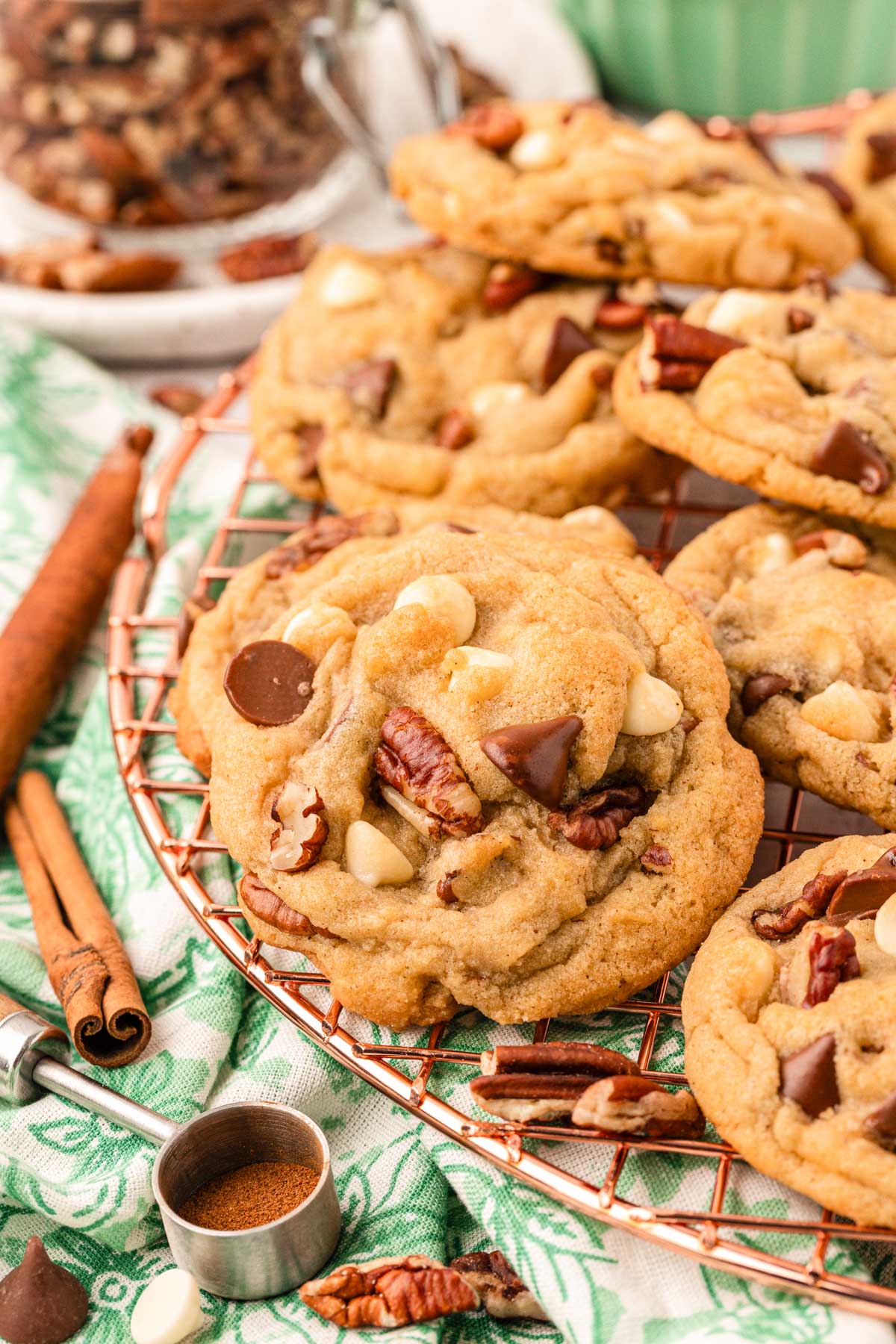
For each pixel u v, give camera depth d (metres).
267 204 0.68
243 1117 0.42
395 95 0.70
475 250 0.53
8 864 0.50
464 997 0.43
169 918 0.46
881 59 0.66
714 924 0.43
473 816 0.43
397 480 0.52
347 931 0.43
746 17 0.65
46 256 0.65
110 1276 0.43
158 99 0.62
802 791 0.47
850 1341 0.39
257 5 0.61
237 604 0.48
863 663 0.46
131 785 0.47
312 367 0.53
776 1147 0.40
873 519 0.48
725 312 0.50
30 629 0.52
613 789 0.44
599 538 0.49
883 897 0.42
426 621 0.44
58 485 0.57
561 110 0.53
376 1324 0.41
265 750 0.44
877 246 0.56
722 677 0.45
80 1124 0.43
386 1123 0.44
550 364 0.52
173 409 0.62
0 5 0.61
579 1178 0.41
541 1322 0.42
